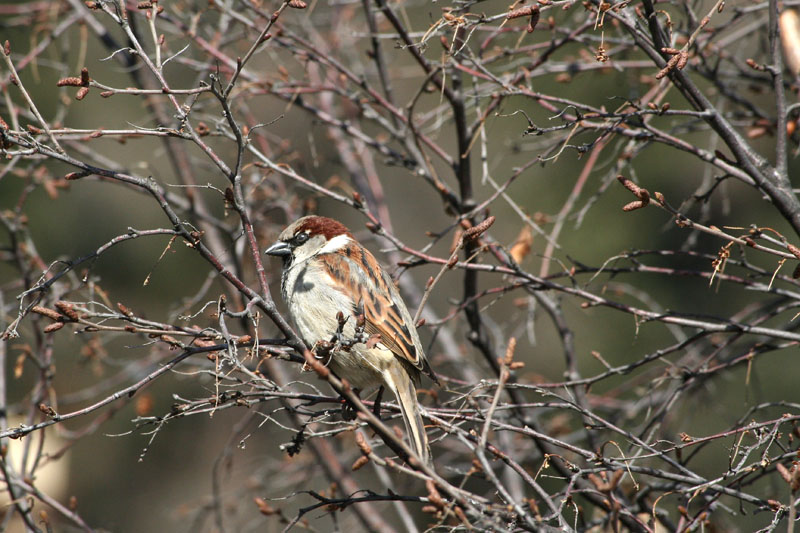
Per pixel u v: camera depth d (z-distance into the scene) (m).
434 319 12.68
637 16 7.74
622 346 16.02
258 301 6.29
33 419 9.52
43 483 15.01
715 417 13.23
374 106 12.17
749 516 11.07
